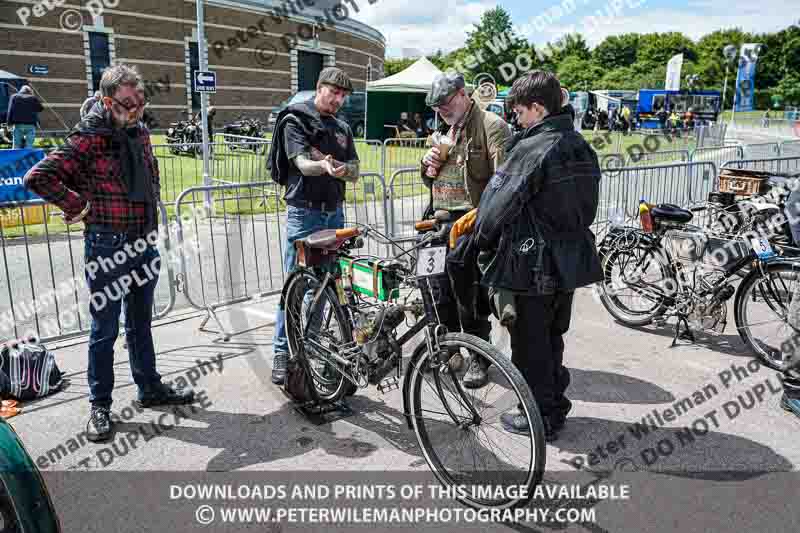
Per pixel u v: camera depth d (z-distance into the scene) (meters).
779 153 10.84
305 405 3.23
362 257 2.99
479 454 2.86
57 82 23.86
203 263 6.17
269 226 7.61
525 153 2.54
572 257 2.66
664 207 4.20
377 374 2.89
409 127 21.42
